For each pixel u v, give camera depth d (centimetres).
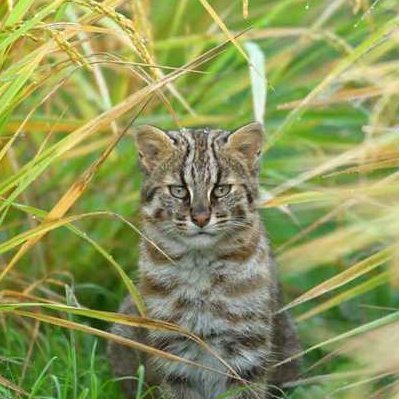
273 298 1080
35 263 1269
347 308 1242
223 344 1039
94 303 1298
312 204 1293
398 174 1041
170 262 1034
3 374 1073
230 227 1027
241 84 1337
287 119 1144
